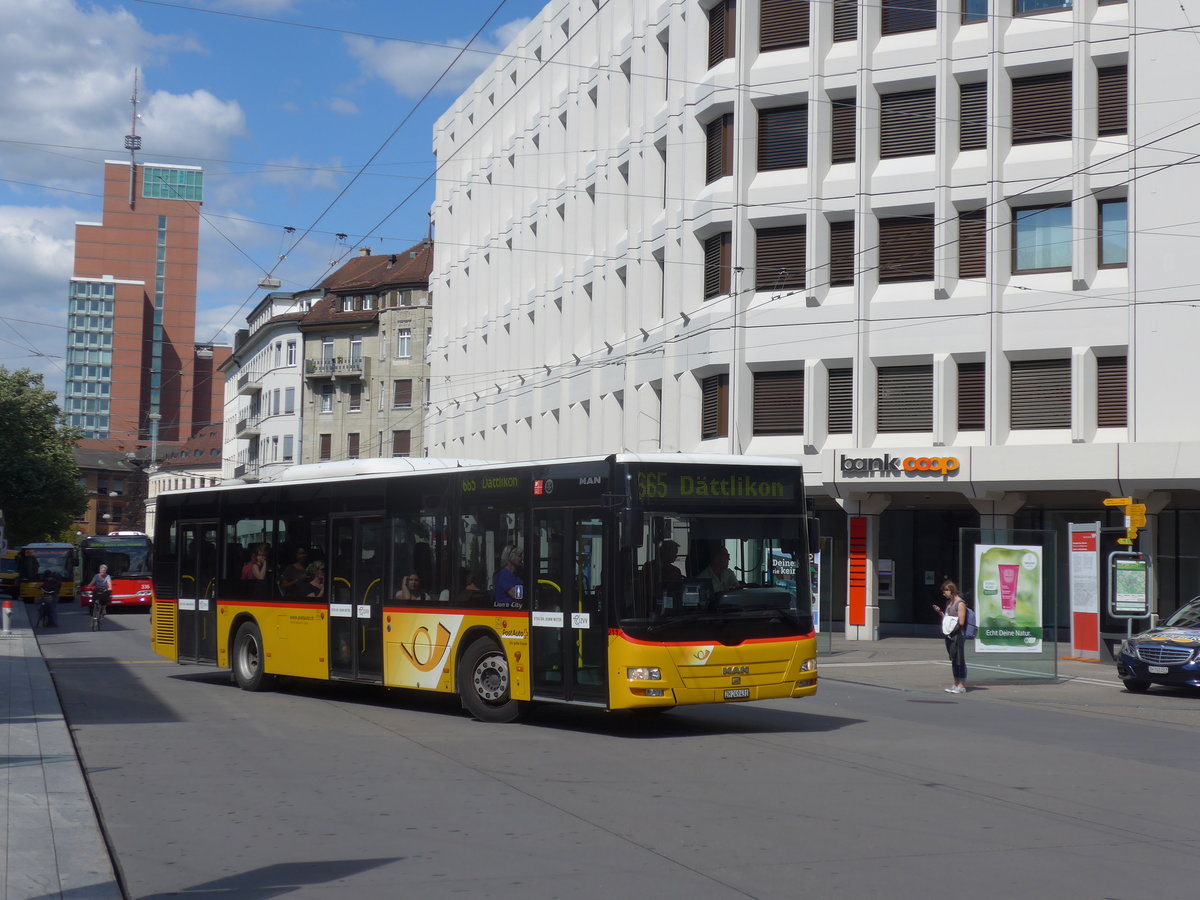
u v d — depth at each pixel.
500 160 56.84
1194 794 11.17
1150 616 27.23
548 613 15.02
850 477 35.62
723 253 38.19
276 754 12.95
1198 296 31.91
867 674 25.41
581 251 47.31
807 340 36.47
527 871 7.90
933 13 35.81
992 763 12.83
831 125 36.78
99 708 17.38
